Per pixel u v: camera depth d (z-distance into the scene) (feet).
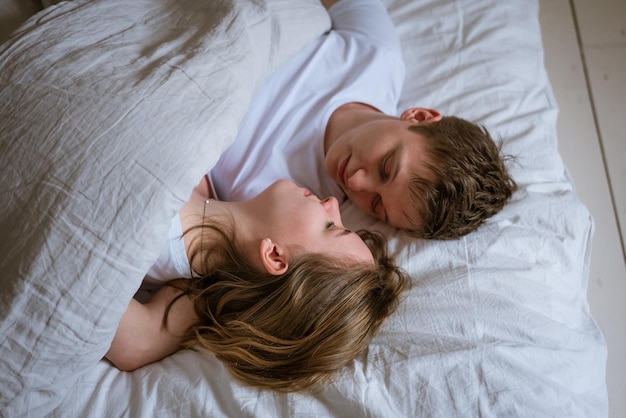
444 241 3.34
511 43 4.36
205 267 3.03
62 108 2.58
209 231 3.01
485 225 3.43
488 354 2.79
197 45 2.93
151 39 3.03
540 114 4.07
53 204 2.42
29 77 2.69
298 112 3.73
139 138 2.53
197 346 2.97
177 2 3.24
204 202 3.11
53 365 2.50
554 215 3.57
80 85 2.65
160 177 2.50
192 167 2.56
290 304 2.83
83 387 2.68
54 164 2.47
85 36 2.91
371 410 2.59
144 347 2.89
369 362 2.77
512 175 3.73
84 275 2.42
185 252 2.95
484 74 4.21
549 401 2.75
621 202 4.60
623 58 5.14
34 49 2.80
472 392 2.68
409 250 3.34
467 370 2.73
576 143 4.80
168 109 2.63
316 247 2.92
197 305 3.01
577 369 3.02
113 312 2.50
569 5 5.31
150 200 2.47
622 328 4.17
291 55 3.67
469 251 3.30
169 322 2.96
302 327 2.83
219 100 2.76
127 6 3.16
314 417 2.61
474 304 3.04
